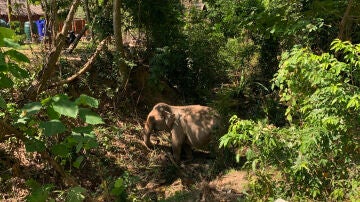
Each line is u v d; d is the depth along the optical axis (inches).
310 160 154.4
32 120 84.0
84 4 403.9
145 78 391.9
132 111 366.3
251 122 160.4
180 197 247.9
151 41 399.5
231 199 225.1
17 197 239.9
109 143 313.3
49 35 219.8
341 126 143.8
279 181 173.0
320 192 158.1
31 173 257.0
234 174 263.3
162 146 335.0
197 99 405.4
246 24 294.4
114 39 366.9
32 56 271.3
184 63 398.6
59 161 234.5
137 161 311.6
